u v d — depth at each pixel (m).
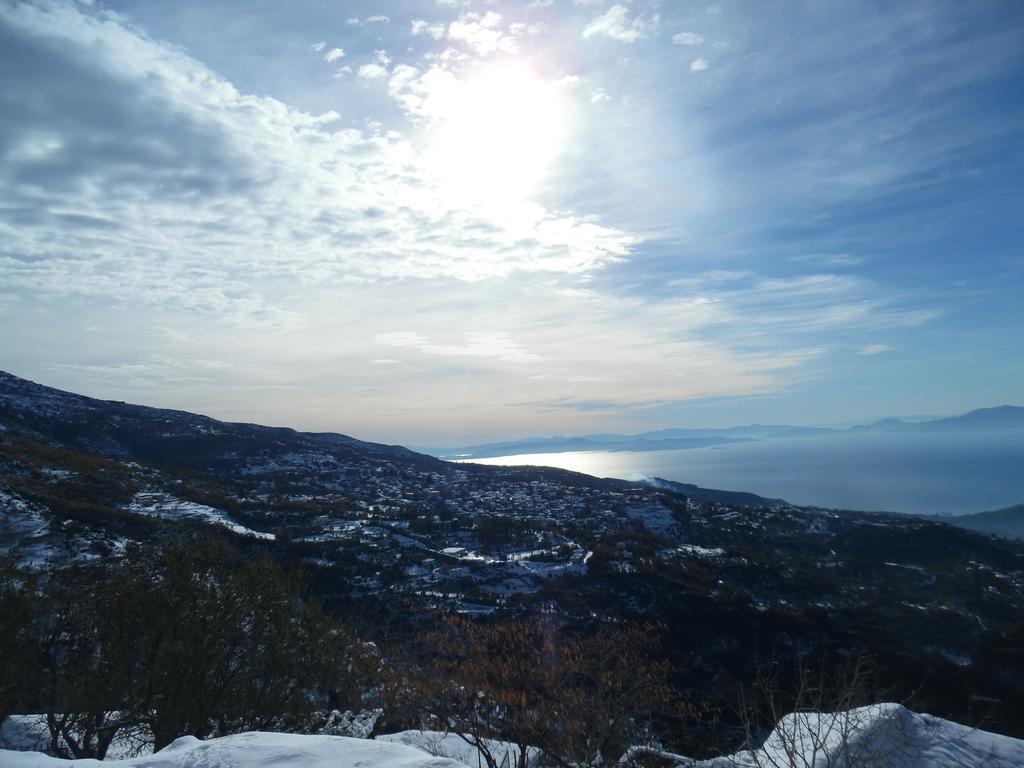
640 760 6.44
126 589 9.14
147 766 5.14
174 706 8.73
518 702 6.60
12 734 9.16
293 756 5.22
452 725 7.33
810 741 5.71
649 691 7.05
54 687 9.02
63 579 10.06
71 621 9.84
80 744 9.23
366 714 9.27
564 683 6.83
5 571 9.24
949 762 5.54
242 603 9.44
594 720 6.51
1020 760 5.71
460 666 7.01
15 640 8.95
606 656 7.03
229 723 9.23
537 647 7.18
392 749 5.39
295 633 9.77
